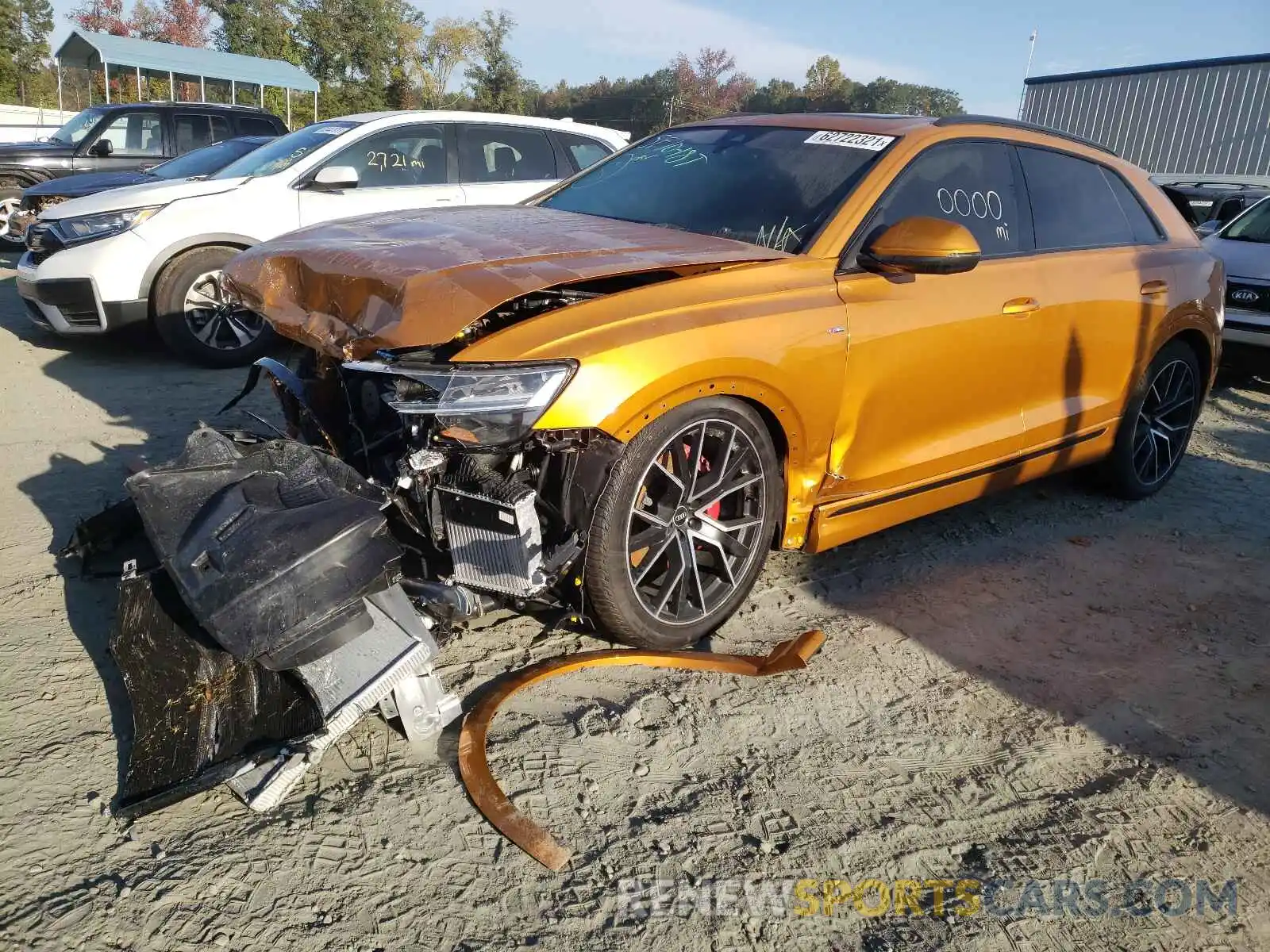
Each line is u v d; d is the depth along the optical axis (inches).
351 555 96.6
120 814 91.5
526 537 104.0
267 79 896.3
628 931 84.6
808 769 108.3
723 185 154.9
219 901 84.1
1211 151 770.2
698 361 113.3
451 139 318.3
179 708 101.7
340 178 283.4
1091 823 103.2
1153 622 149.4
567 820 97.1
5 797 94.3
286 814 95.2
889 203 144.8
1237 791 109.7
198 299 271.0
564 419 105.4
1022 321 155.6
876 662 131.7
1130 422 190.9
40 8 1706.4
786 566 159.3
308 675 96.9
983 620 146.4
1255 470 230.2
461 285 107.9
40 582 135.4
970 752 114.0
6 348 288.4
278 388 142.6
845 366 131.0
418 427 107.8
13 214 399.9
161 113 497.4
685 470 120.4
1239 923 90.9
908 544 172.6
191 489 103.3
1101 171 185.2
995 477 164.6
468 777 100.2
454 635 123.0
